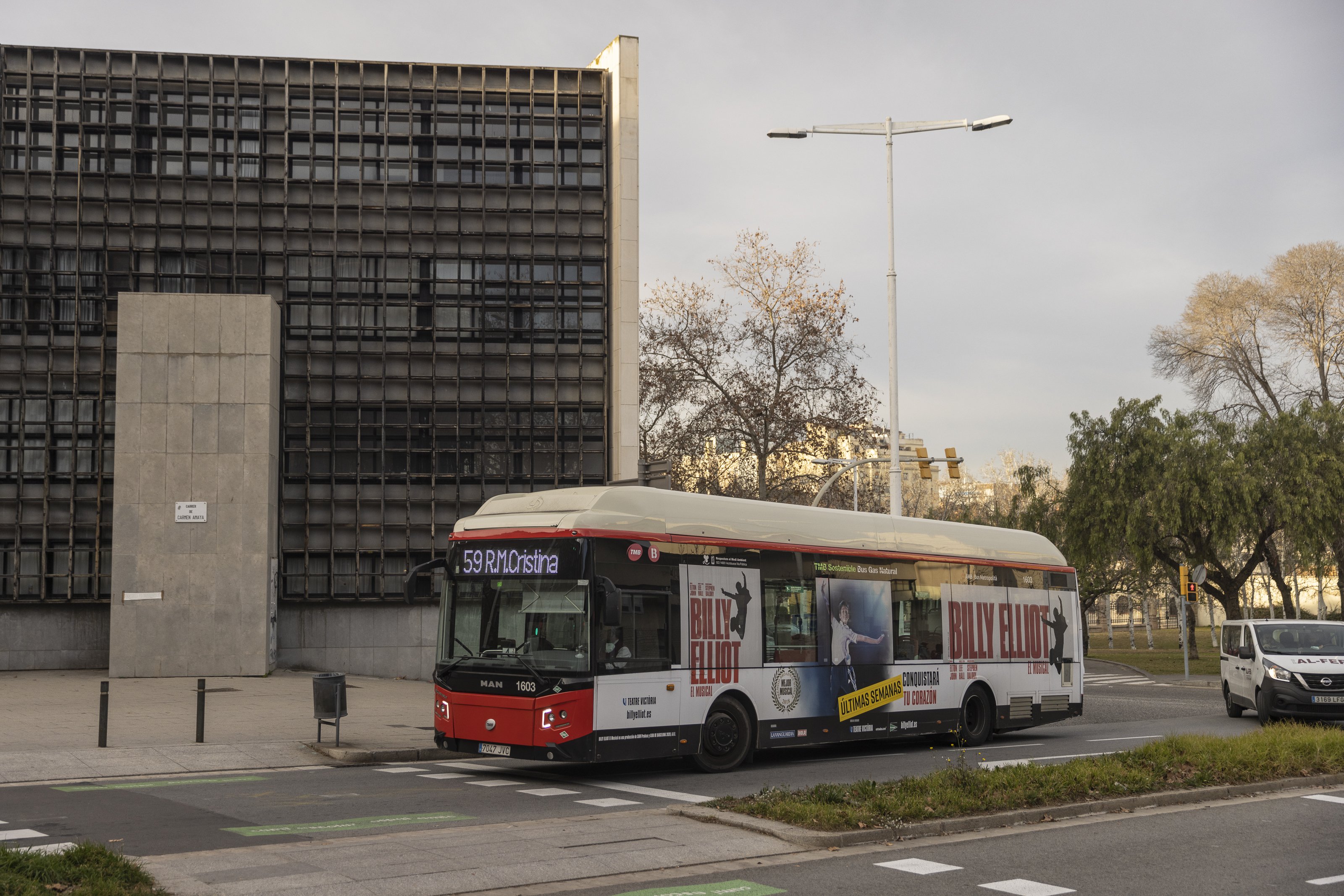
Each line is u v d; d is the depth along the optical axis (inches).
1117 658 2338.8
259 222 1323.8
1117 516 1781.5
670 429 1877.5
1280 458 1690.5
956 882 324.8
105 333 1273.4
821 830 383.2
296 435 1315.2
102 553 1254.9
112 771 561.6
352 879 308.2
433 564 586.2
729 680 591.5
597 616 536.4
